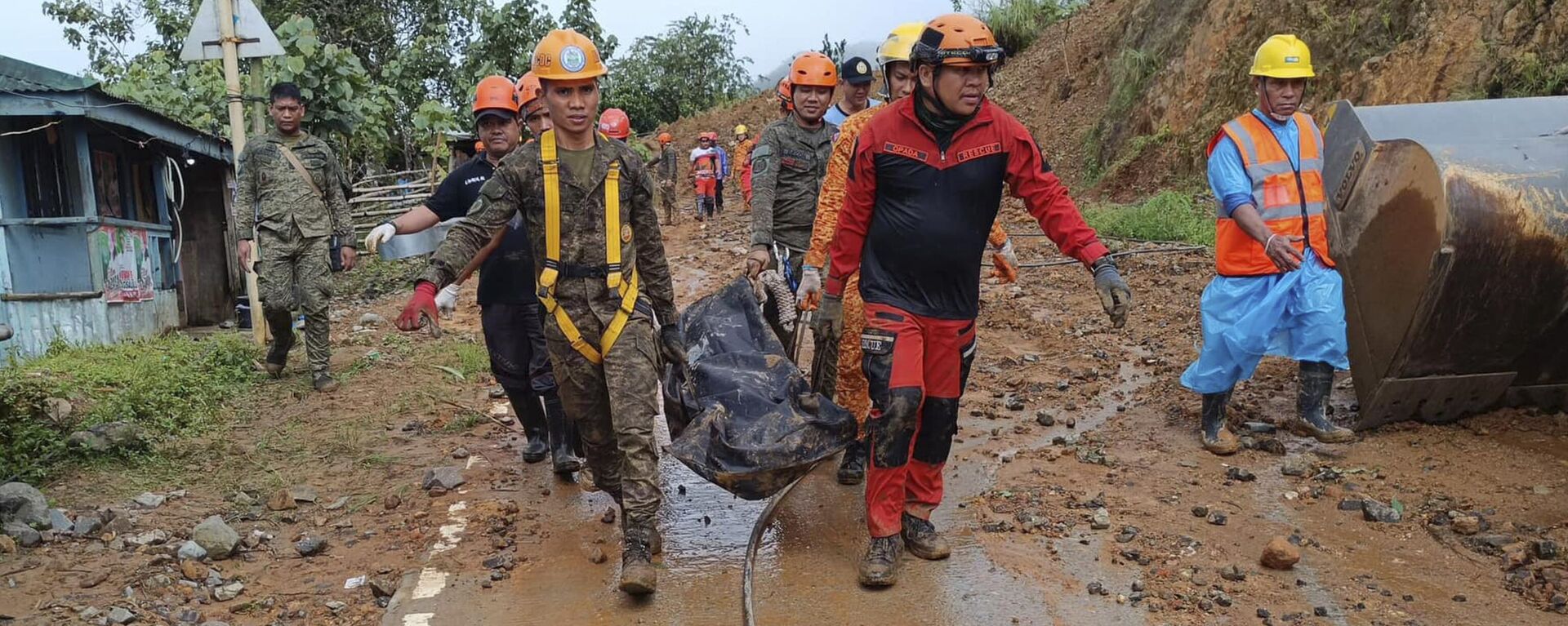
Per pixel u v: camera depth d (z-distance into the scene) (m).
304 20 14.57
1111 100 18.22
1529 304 5.04
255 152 7.31
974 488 4.97
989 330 8.73
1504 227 4.83
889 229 3.82
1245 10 15.31
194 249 12.59
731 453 4.05
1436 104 5.76
